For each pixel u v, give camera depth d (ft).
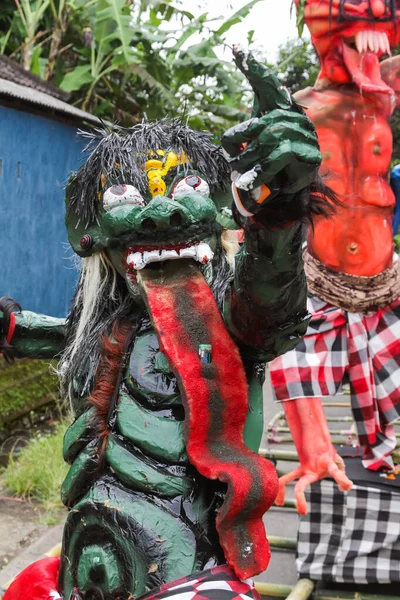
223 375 3.01
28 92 13.62
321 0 6.00
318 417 5.97
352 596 6.31
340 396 14.67
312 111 6.17
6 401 12.85
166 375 3.18
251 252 2.61
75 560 3.09
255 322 2.88
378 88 5.87
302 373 6.00
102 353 3.36
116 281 3.60
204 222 3.12
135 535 2.89
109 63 18.79
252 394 3.29
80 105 18.94
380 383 6.16
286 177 2.27
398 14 5.98
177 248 3.09
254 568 2.88
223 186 3.54
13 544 8.80
